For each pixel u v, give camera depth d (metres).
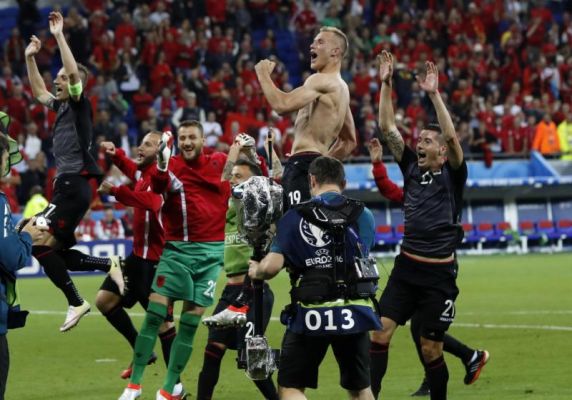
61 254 27.64
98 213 67.62
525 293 48.97
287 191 23.83
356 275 18.19
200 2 86.44
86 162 26.97
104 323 41.69
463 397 24.42
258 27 89.75
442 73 87.00
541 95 90.62
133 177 27.34
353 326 18.05
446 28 90.94
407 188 23.28
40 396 25.97
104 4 84.56
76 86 26.30
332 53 24.33
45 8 87.38
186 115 76.31
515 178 82.12
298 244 18.17
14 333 38.72
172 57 81.62
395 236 79.12
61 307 47.62
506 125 84.56
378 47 86.75
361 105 82.25
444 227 22.72
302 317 18.12
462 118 83.94
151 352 23.91
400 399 24.59
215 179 24.02
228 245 24.27
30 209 56.12
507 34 92.12
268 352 18.81
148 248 27.09
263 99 80.25
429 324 22.59
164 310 23.89
